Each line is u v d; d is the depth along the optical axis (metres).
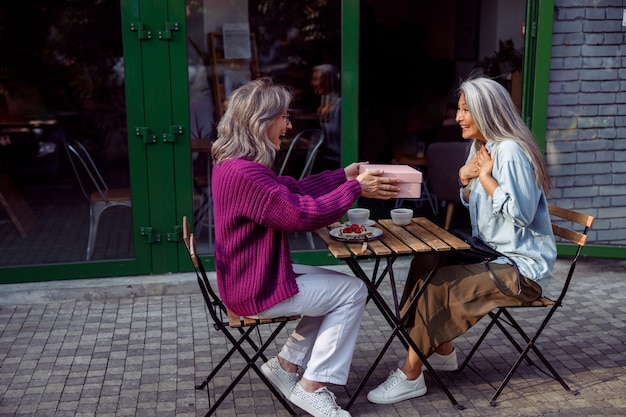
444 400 3.33
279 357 3.27
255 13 5.16
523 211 3.00
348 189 2.96
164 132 4.68
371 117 7.84
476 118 3.12
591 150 5.18
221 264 2.97
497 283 3.09
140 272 4.84
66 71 5.22
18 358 3.81
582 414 3.19
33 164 5.03
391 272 3.16
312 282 3.00
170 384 3.52
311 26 5.29
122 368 3.69
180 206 4.80
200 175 4.88
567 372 3.60
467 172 3.27
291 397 3.10
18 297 4.59
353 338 3.11
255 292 2.90
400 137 7.16
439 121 7.40
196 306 4.54
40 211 4.93
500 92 3.13
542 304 3.21
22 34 5.47
